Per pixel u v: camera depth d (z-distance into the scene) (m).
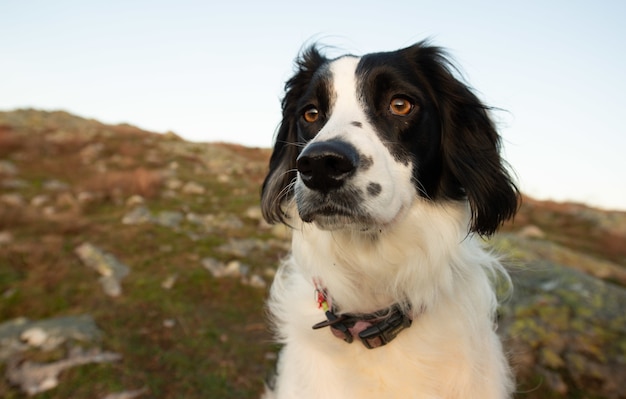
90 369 0.55
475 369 0.37
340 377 0.36
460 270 0.39
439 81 0.40
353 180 0.32
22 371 0.53
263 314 0.74
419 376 0.36
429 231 0.37
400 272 0.37
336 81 0.39
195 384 0.56
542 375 0.58
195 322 0.69
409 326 0.36
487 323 0.39
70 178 1.63
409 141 0.37
